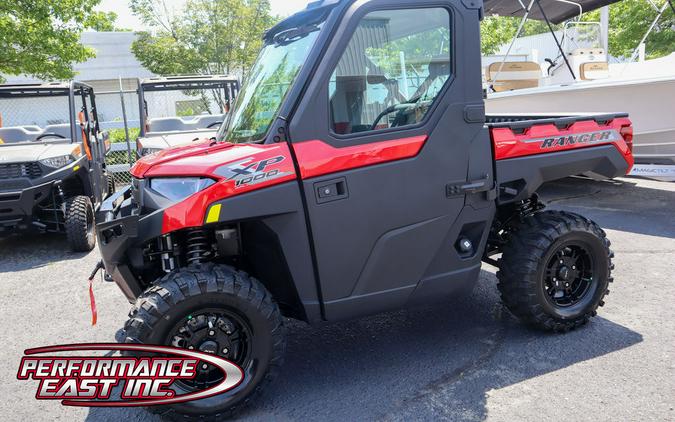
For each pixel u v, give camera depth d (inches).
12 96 282.8
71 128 285.6
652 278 179.6
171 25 795.4
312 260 112.9
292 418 111.0
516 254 135.5
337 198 111.3
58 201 264.4
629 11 686.5
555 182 354.9
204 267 108.1
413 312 161.5
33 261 247.9
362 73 112.3
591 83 290.0
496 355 132.0
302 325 156.5
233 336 111.3
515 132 131.3
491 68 353.7
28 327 169.6
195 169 105.1
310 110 108.4
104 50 1045.2
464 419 107.0
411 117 117.1
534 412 107.9
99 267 127.3
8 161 243.1
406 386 120.6
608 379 118.6
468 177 123.3
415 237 120.0
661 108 271.6
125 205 121.7
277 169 107.0
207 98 430.6
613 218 257.0
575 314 139.5
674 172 271.0
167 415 107.1
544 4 340.5
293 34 121.6
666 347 132.3
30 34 514.0
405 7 113.7
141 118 364.5
